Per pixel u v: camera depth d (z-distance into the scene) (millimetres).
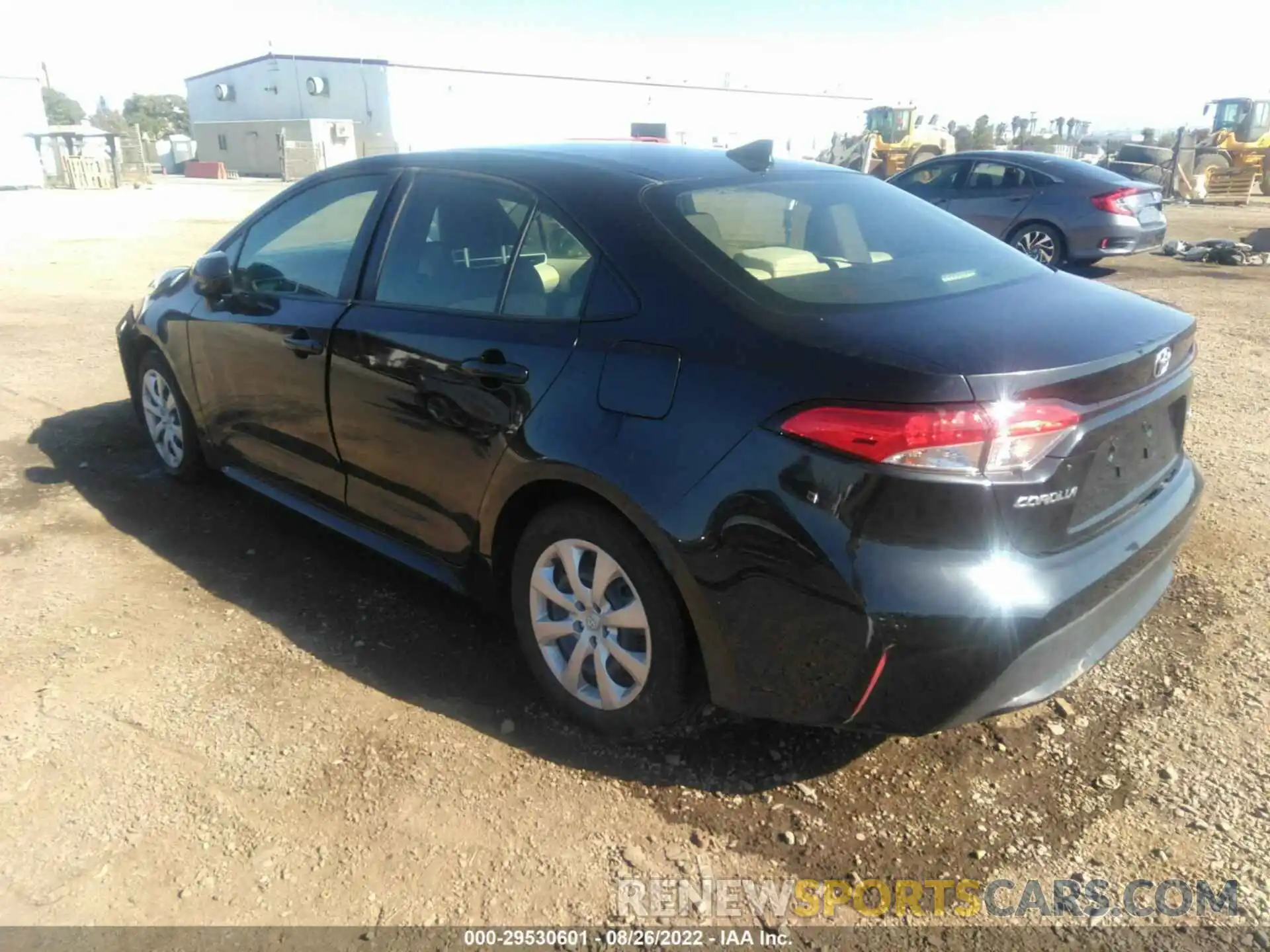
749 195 3084
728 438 2400
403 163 3590
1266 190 26547
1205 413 5977
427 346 3133
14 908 2279
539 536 2908
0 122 31594
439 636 3477
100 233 17359
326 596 3754
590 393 2676
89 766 2756
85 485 4855
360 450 3492
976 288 2812
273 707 3039
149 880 2367
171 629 3494
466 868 2414
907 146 25875
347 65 43719
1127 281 11383
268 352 3832
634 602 2697
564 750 2861
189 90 51781
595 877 2393
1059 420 2256
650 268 2697
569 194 2986
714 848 2488
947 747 2863
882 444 2191
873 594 2227
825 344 2355
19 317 9195
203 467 4773
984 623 2211
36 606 3643
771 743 2893
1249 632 3439
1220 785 2682
